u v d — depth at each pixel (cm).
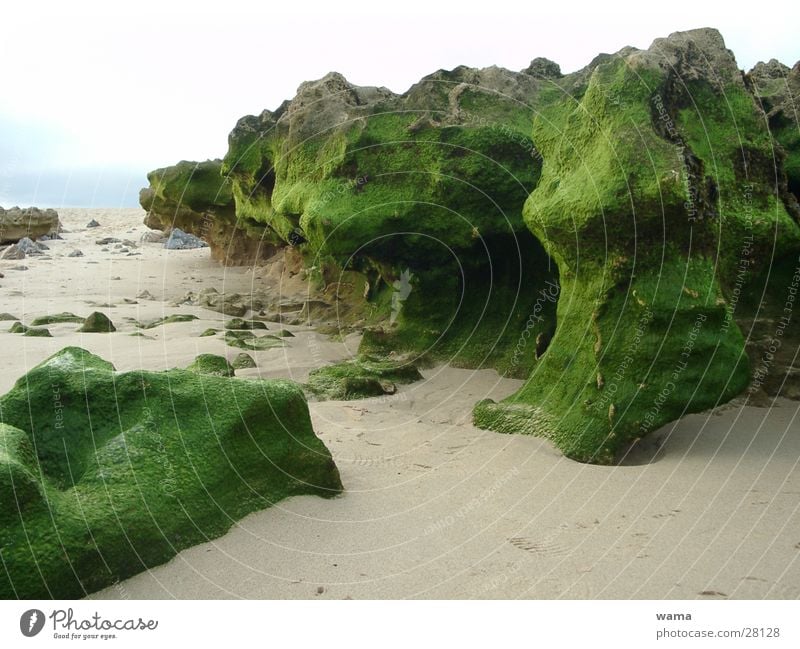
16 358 725
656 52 512
